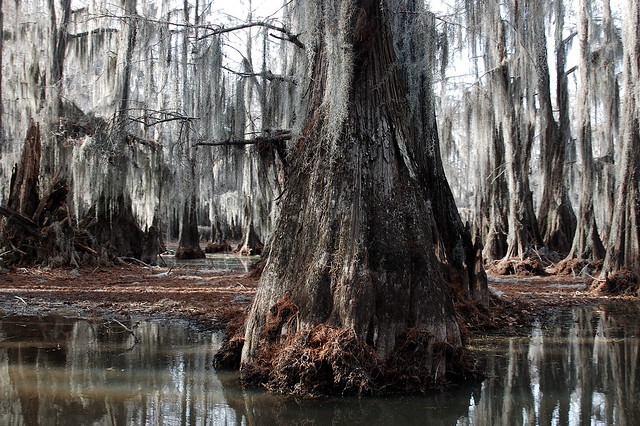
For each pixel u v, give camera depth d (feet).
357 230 17.22
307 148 19.19
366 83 18.67
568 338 25.16
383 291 16.96
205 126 31.89
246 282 42.75
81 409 14.69
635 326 28.32
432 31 24.61
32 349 21.24
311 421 14.10
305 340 16.46
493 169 63.77
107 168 47.26
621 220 42.98
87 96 60.13
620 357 21.38
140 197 59.36
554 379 18.22
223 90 34.30
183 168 37.01
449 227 29.45
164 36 32.09
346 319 16.40
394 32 24.34
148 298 33.86
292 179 19.52
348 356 16.02
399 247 17.42
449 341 17.83
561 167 68.64
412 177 18.65
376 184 17.99
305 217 18.13
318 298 16.81
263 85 34.71
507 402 15.81
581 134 57.57
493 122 60.23
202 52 32.35
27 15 59.11
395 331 16.88
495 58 55.26
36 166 51.90
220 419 14.07
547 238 68.08
